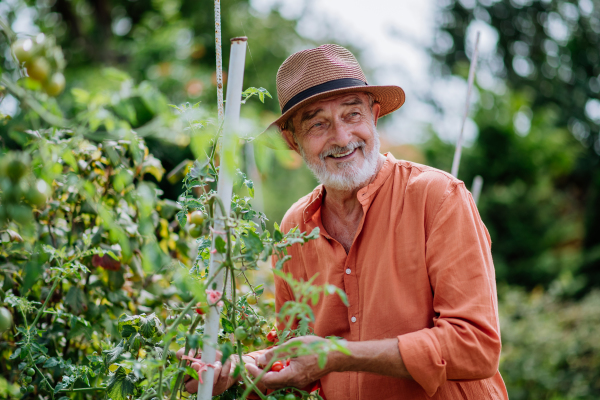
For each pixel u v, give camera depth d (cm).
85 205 181
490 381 162
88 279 188
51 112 104
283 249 128
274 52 891
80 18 900
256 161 89
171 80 615
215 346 115
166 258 97
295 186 856
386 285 158
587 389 569
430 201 157
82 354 187
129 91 93
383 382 154
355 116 171
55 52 106
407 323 154
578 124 1512
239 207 137
